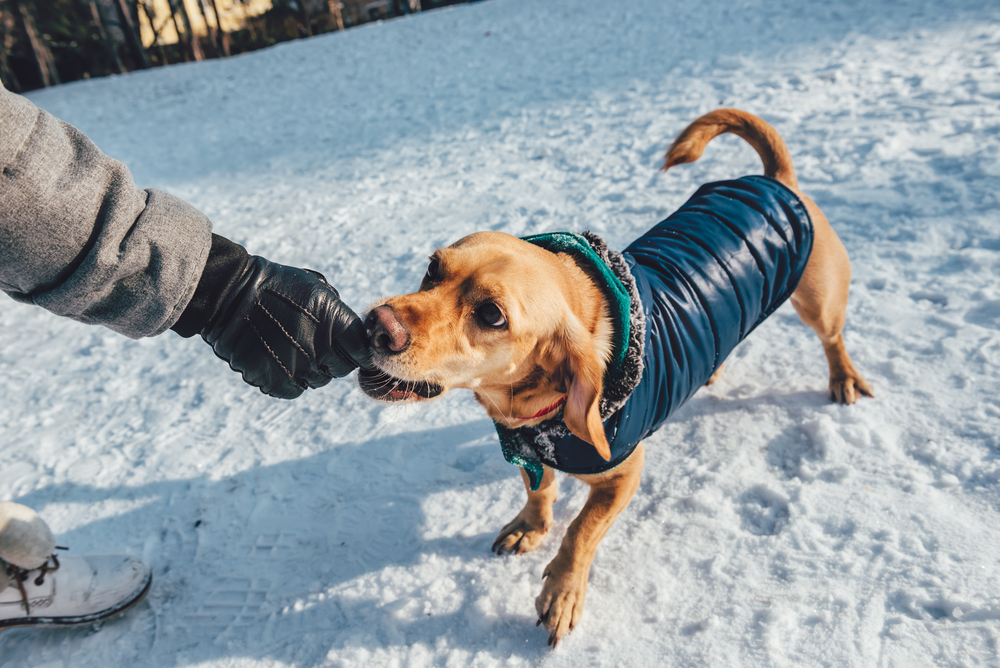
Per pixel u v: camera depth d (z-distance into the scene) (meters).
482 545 2.26
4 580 1.93
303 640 2.04
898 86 5.61
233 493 2.73
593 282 1.88
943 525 1.91
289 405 3.25
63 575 2.06
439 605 2.06
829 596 1.79
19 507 1.93
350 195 6.38
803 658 1.66
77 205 1.18
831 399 2.54
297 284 1.45
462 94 9.88
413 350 1.63
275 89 13.62
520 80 9.86
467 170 6.31
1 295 5.44
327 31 26.00
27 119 1.15
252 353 1.42
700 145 2.66
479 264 1.74
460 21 16.06
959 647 1.60
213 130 11.24
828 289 2.40
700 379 2.05
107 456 3.11
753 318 2.18
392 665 1.90
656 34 10.62
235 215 6.55
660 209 4.37
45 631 2.22
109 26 24.12
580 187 5.14
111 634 2.18
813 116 5.40
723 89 6.80
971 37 6.56
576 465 1.84
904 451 2.22
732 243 2.12
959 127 4.45
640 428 1.83
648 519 2.20
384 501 2.52
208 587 2.31
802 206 2.34
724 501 2.20
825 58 7.05
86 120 13.66
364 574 2.23
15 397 3.81
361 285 4.32
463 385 1.81
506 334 1.69
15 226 1.13
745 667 1.67
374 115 9.92
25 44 23.05
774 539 2.01
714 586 1.92
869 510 2.03
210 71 16.80
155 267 1.26
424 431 2.85
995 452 2.12
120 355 4.13
